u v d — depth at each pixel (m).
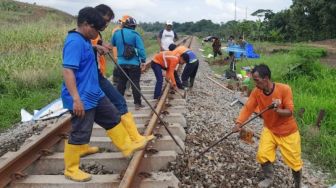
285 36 48.56
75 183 5.05
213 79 16.03
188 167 5.70
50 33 22.36
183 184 5.30
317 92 13.01
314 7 48.78
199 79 14.95
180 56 10.84
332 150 7.50
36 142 5.77
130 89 10.08
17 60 13.74
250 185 5.57
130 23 8.23
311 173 6.69
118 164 5.76
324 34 48.84
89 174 5.20
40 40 21.25
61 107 8.91
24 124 8.60
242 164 6.25
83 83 4.90
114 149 6.41
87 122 4.99
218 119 9.02
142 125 7.31
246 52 21.59
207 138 7.21
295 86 13.70
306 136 8.59
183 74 11.22
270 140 5.62
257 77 5.25
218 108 10.36
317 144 8.20
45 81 12.19
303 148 8.00
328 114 10.02
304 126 9.12
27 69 12.70
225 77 16.67
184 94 10.26
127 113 5.75
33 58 14.09
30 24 25.30
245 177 5.79
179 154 6.13
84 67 4.89
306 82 13.81
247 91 12.23
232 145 7.13
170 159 5.79
